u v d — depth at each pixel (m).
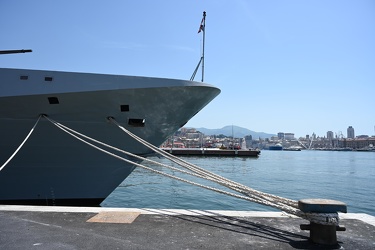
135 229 3.90
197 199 15.59
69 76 7.61
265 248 3.24
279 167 43.88
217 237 3.61
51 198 9.24
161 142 10.05
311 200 3.57
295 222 4.30
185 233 3.75
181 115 9.23
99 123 8.53
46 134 8.28
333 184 24.14
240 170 37.06
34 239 3.49
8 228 3.89
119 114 8.48
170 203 14.53
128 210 4.88
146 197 16.06
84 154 8.95
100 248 3.21
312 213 3.40
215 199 15.62
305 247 3.29
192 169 6.23
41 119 7.99
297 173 34.16
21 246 3.25
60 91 7.51
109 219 4.34
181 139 149.88
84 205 9.60
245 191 5.07
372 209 14.91
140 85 7.97
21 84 7.40
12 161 8.57
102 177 9.49
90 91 7.66
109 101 8.05
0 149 8.31
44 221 4.21
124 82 7.88
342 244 3.39
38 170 8.88
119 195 16.62
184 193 17.44
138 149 9.55
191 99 8.77
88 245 3.30
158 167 36.19
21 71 7.45
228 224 4.18
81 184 9.37
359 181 26.52
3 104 7.45
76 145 8.70
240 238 3.58
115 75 7.87
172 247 3.26
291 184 24.03
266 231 3.87
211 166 43.34
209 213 4.77
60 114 8.03
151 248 3.22
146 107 8.53
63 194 9.29
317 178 28.67
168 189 18.95
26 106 7.63
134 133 9.11
